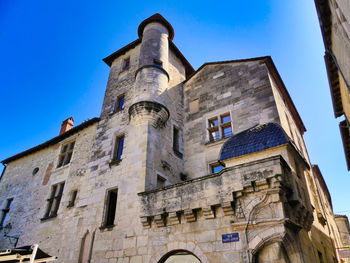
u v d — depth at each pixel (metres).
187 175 13.84
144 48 16.05
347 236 28.39
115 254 10.28
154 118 13.26
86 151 15.75
